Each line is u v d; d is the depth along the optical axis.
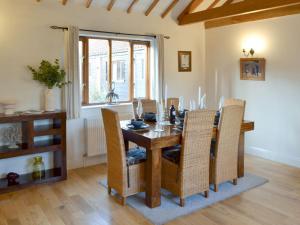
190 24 5.65
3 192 3.71
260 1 4.28
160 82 5.46
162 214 3.17
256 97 5.30
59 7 4.41
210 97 6.20
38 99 4.33
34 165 4.10
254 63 5.23
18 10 4.09
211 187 3.88
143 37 5.29
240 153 4.18
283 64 4.82
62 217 3.10
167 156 3.56
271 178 4.23
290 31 4.68
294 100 4.73
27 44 4.19
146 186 3.38
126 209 3.29
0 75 4.02
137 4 5.04
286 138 4.89
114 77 5.22
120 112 5.14
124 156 3.33
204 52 6.25
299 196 3.62
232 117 3.63
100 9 4.78
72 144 4.71
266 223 2.98
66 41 4.43
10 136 4.01
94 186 3.96
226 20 5.68
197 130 3.29
